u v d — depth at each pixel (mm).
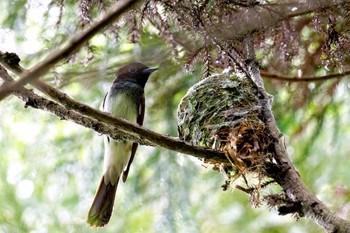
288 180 6602
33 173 12852
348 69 9711
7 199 13016
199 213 13211
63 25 9562
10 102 12352
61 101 6391
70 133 12727
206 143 7883
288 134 11469
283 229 13258
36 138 12758
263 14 7762
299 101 10859
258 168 6844
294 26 8438
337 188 11977
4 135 12711
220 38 7625
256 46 8562
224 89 8234
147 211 12758
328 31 7727
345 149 12219
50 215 12906
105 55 10516
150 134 6727
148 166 12211
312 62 9852
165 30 7945
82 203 12656
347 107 11625
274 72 10195
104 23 4855
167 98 11805
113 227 12719
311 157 12219
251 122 7500
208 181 12836
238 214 13523
